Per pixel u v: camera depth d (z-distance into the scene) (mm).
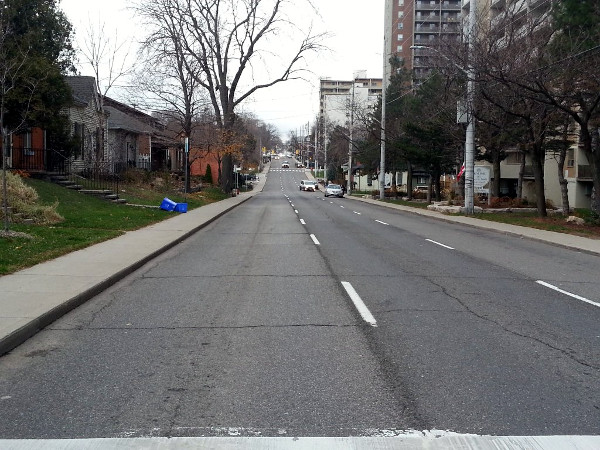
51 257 12852
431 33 97812
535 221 26516
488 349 6906
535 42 23359
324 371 6098
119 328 7840
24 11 23469
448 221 29094
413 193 57906
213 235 20562
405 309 9000
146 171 39281
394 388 5613
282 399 5336
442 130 38156
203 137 52344
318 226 25031
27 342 7160
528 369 6191
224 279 11656
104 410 5086
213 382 5777
